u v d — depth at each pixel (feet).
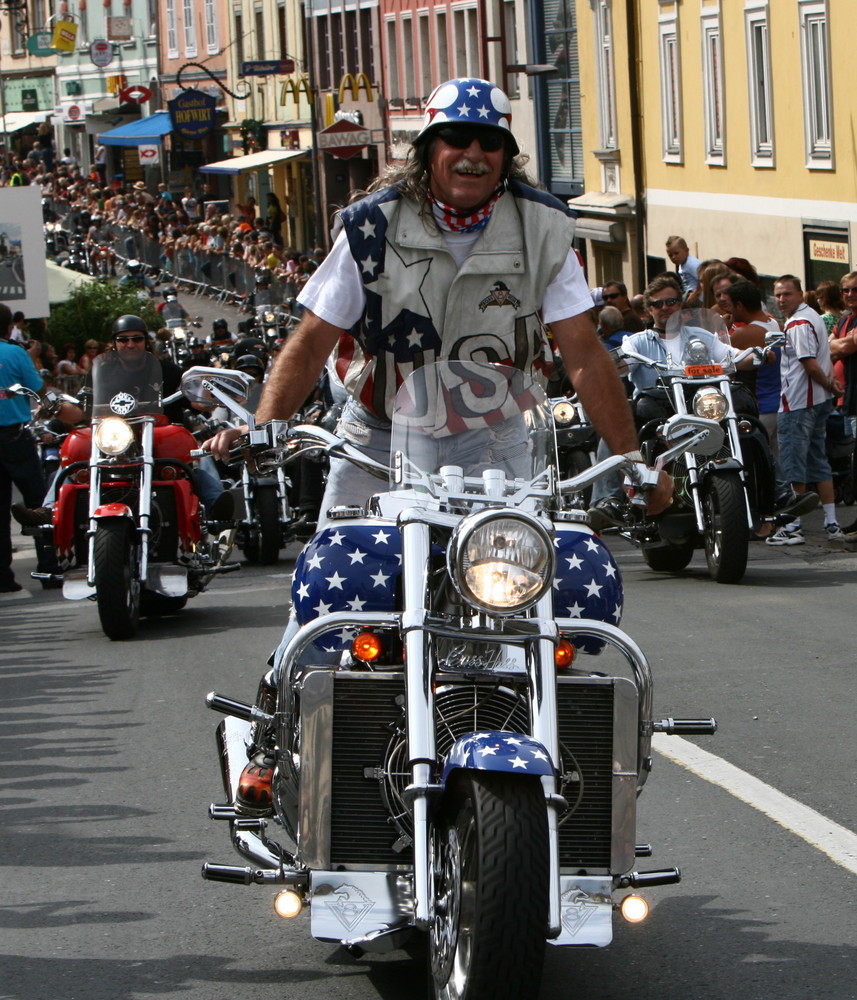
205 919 23.45
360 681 19.26
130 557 47.11
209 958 21.98
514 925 17.15
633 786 19.61
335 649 19.81
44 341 125.59
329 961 21.77
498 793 17.60
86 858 26.32
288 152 252.83
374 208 20.86
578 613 20.25
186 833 27.48
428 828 18.21
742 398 53.52
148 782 30.73
